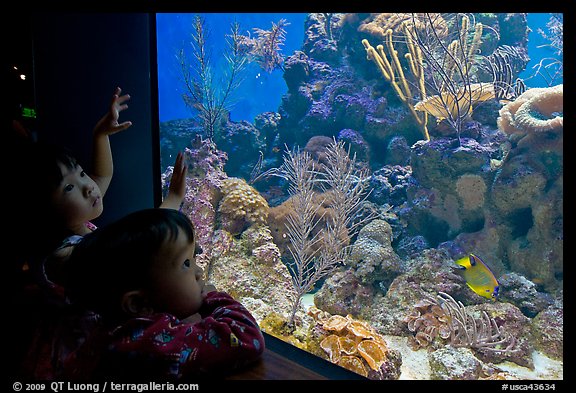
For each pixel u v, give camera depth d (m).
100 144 1.50
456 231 6.39
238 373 0.74
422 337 4.48
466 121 6.48
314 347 3.56
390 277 5.47
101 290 0.71
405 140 8.05
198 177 6.10
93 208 1.26
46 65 2.14
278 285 4.87
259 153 10.61
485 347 4.21
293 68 9.98
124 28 2.25
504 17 8.49
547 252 5.24
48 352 0.88
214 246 5.20
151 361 0.67
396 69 8.37
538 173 5.28
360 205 6.63
